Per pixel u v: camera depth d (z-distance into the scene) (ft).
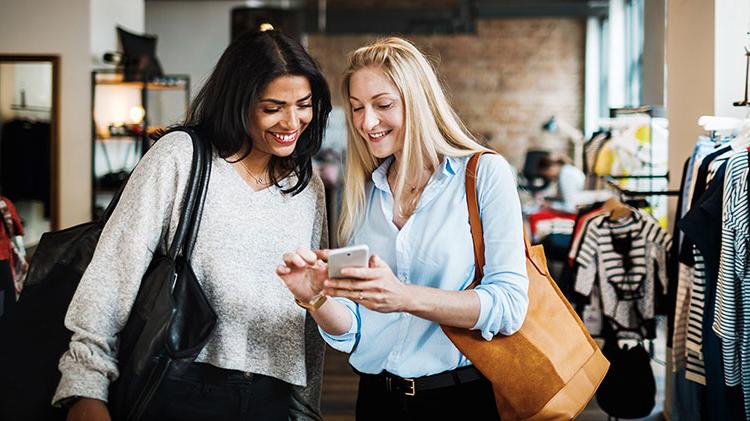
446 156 6.04
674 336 11.35
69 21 22.26
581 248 13.30
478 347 5.82
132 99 24.63
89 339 5.39
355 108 6.04
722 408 9.27
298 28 40.73
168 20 33.22
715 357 9.32
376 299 5.20
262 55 5.74
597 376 6.17
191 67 33.22
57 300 5.76
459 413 6.06
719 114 12.03
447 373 6.05
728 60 11.99
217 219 5.86
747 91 10.83
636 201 13.75
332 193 32.83
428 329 6.06
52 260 5.87
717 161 9.84
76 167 22.36
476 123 46.91
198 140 5.87
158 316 5.41
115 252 5.61
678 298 11.26
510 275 5.69
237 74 5.79
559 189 26.68
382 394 6.25
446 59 46.98
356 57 6.01
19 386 5.49
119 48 24.31
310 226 6.35
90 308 5.44
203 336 5.54
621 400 12.33
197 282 5.67
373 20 45.50
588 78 45.24
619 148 16.55
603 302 13.19
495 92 46.80
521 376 5.84
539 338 5.93
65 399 5.25
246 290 5.87
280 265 5.96
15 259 15.53
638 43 32.24
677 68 14.28
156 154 5.81
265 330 5.98
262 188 6.17
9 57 22.34
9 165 22.81
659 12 20.31
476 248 5.89
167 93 28.81
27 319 5.69
